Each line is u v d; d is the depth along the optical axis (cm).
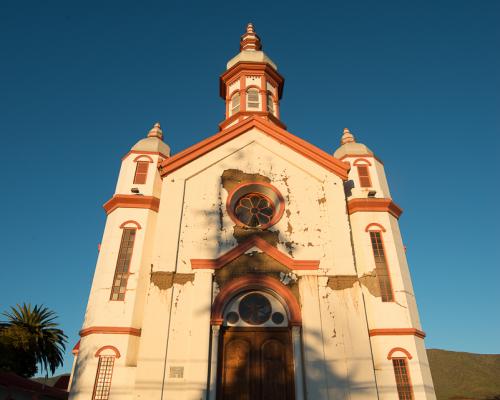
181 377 1334
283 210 1698
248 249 1583
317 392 1338
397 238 1898
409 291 1767
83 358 1523
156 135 2244
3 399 1891
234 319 1492
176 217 1638
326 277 1545
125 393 1449
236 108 2644
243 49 3008
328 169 1812
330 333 1441
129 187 1925
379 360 1566
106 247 1764
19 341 2767
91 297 1702
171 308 1451
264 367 1427
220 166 1791
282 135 1877
